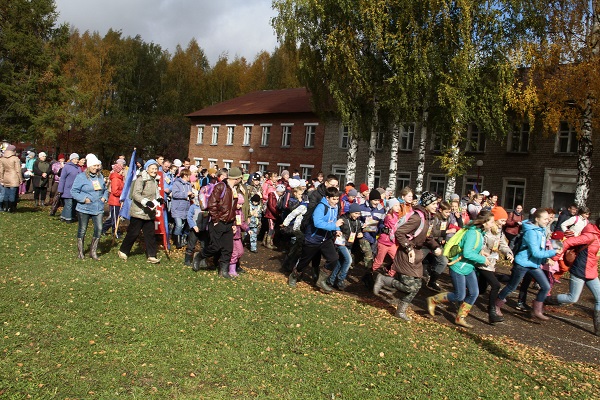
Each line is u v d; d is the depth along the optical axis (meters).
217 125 50.00
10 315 6.00
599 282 8.74
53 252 10.28
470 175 31.38
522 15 22.98
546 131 23.88
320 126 40.38
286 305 7.90
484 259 8.00
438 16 22.80
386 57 24.58
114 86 68.00
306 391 4.87
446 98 22.17
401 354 6.16
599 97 21.75
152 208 9.95
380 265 9.89
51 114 46.09
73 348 5.25
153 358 5.22
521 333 8.29
